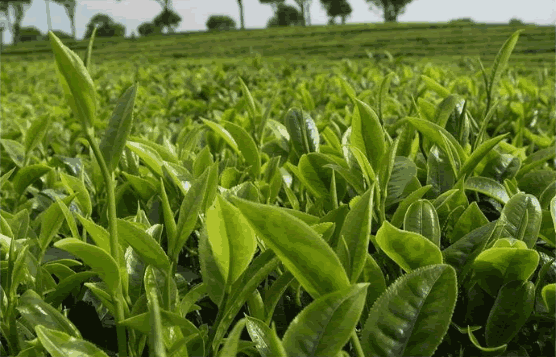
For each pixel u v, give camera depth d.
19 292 1.28
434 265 0.91
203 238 1.00
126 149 1.96
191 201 1.05
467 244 1.14
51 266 1.29
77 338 0.92
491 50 42.25
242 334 1.27
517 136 2.57
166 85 6.68
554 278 1.22
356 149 1.22
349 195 1.67
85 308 1.25
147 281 1.03
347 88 2.38
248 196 1.37
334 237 1.21
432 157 1.63
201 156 1.66
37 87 7.08
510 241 1.13
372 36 57.22
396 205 1.57
